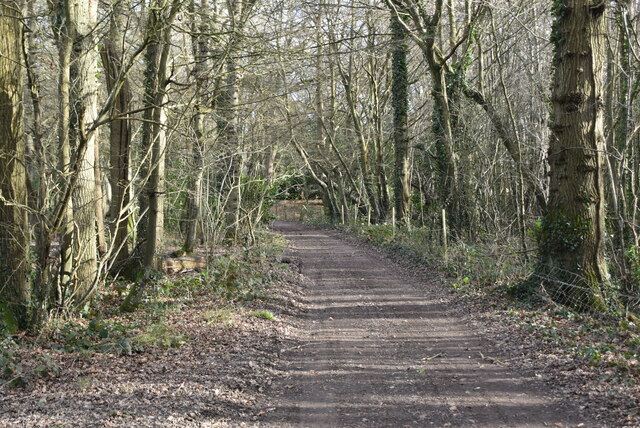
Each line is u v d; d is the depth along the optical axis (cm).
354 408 589
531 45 1989
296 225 4688
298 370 736
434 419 552
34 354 771
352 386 664
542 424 526
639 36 1560
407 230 2398
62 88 884
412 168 3048
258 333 913
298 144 3234
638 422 497
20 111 864
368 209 3300
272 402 612
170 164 1683
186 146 1533
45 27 1095
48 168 884
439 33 2008
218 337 866
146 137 1247
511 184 2064
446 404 593
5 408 569
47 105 1123
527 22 1878
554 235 1076
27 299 870
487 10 1761
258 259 1666
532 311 1019
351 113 3244
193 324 955
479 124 1906
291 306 1190
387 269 1783
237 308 1095
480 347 828
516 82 2036
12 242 861
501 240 1681
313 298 1311
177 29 975
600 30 1053
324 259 2098
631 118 1380
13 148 855
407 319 1053
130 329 916
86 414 541
